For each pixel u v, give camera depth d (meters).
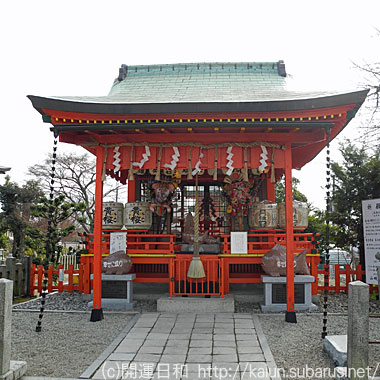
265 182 11.03
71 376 4.63
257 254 8.72
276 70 10.07
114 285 8.45
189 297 8.12
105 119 6.94
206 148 7.65
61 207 15.73
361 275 10.08
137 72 10.32
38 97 6.71
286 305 7.77
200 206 11.00
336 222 11.75
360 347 4.04
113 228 9.48
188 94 8.23
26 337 6.24
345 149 11.70
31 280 10.90
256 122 6.72
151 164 7.68
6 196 18.44
